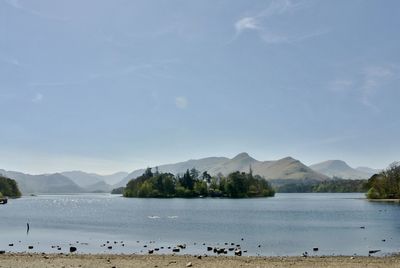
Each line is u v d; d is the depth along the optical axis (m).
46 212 165.50
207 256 43.75
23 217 132.38
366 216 125.38
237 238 68.44
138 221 113.06
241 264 36.50
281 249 53.69
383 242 61.56
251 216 131.00
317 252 50.91
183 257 41.81
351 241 62.94
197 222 108.06
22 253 45.47
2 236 72.94
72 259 39.41
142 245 58.72
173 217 129.62
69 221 113.38
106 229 88.56
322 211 155.00
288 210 166.62
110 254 45.38
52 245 58.88
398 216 124.62
